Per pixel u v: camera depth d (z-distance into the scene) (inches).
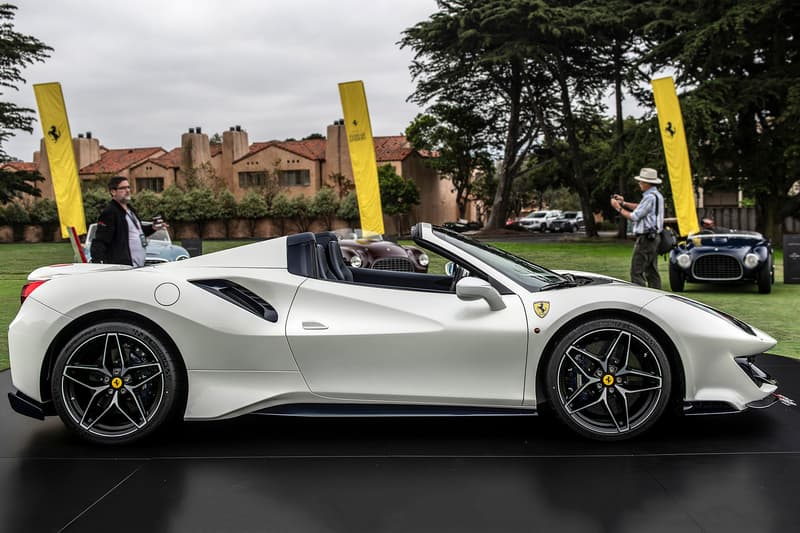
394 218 1797.5
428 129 1787.6
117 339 129.9
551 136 1429.6
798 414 149.2
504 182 1571.1
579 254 806.5
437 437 136.9
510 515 98.0
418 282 159.5
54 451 129.6
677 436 134.2
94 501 105.0
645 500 102.7
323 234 153.5
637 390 128.0
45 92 466.3
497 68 1362.0
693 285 444.1
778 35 1029.2
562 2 1266.0
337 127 1855.3
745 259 385.1
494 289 128.3
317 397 131.0
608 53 1259.2
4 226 1759.4
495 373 129.0
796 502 101.3
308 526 95.2
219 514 99.7
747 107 981.8
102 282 133.0
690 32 1013.8
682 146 555.5
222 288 135.3
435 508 100.9
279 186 1905.8
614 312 129.3
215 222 1852.9
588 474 114.0
